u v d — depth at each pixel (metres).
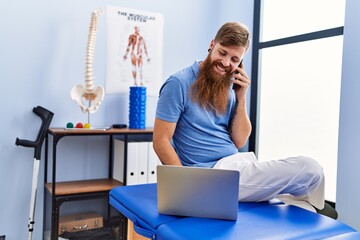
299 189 1.41
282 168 1.36
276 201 1.43
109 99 2.63
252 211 1.29
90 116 2.57
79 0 2.49
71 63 2.48
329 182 2.62
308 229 1.12
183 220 1.18
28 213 2.40
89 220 2.42
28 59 2.36
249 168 1.39
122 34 2.65
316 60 2.71
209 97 1.59
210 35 3.03
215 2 3.03
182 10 2.90
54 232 2.17
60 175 2.50
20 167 2.37
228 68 1.59
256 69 3.17
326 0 2.63
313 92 2.73
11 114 2.33
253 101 3.19
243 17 3.16
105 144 2.64
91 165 2.60
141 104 2.54
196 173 1.17
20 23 2.32
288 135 2.95
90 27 2.35
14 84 2.32
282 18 3.00
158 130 1.55
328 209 1.77
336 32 2.52
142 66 2.74
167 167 1.18
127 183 2.41
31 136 2.39
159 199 1.21
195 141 1.57
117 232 2.46
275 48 3.05
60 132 2.14
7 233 2.35
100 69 2.59
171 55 2.87
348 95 2.32
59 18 2.43
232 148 1.63
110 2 2.60
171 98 1.55
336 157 2.57
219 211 1.18
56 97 2.45
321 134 2.68
